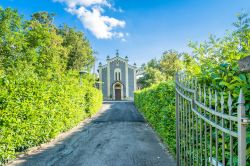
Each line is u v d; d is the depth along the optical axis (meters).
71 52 53.09
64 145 9.02
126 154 7.60
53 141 9.77
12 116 6.53
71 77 14.66
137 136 10.69
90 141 9.73
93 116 20.09
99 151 8.05
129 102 44.22
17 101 6.76
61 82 11.68
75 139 10.17
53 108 9.47
